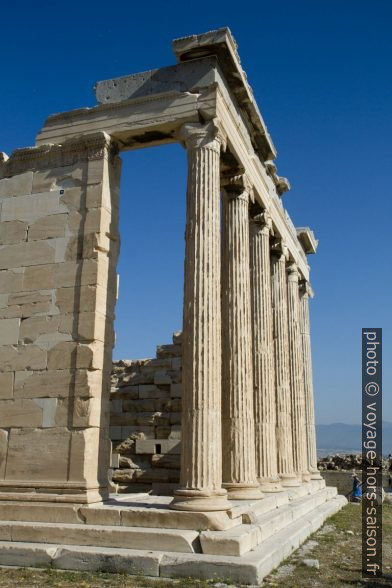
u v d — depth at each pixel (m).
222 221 20.30
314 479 32.06
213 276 16.12
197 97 17.50
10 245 18.17
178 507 14.12
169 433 26.67
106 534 13.58
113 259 17.89
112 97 18.62
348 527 21.14
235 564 11.89
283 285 26.59
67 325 16.75
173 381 27.28
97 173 17.83
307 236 33.78
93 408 15.98
